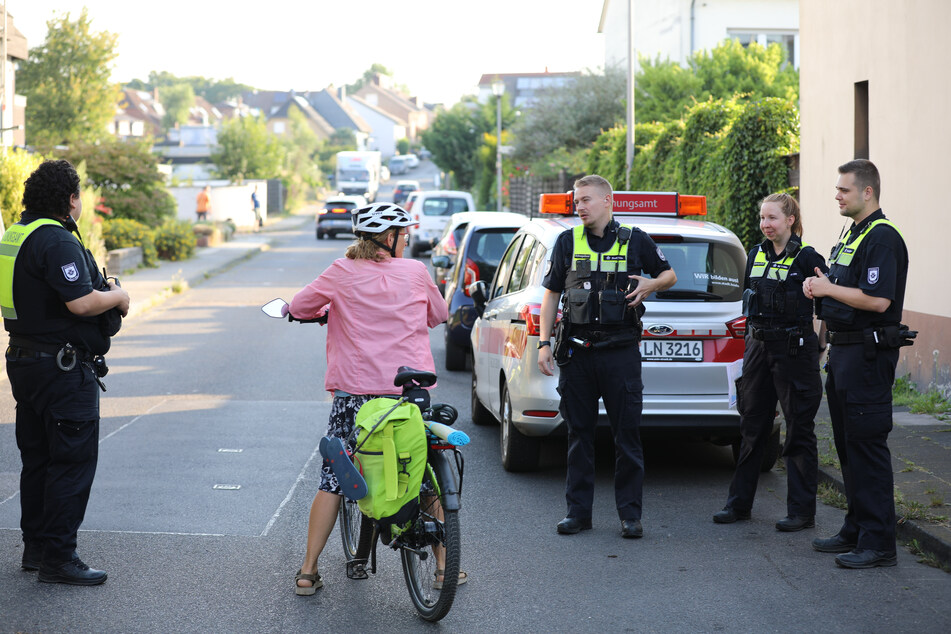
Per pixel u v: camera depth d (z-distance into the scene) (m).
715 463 10.38
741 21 42.00
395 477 6.04
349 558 7.07
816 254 7.85
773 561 7.20
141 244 35.12
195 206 63.31
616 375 7.80
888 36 13.13
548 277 8.10
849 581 6.73
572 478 7.97
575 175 37.88
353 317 6.55
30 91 73.94
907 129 12.64
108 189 40.09
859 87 14.33
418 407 6.20
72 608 6.24
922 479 8.59
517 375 9.28
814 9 15.77
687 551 7.46
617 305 7.71
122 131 161.75
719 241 9.22
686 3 41.97
